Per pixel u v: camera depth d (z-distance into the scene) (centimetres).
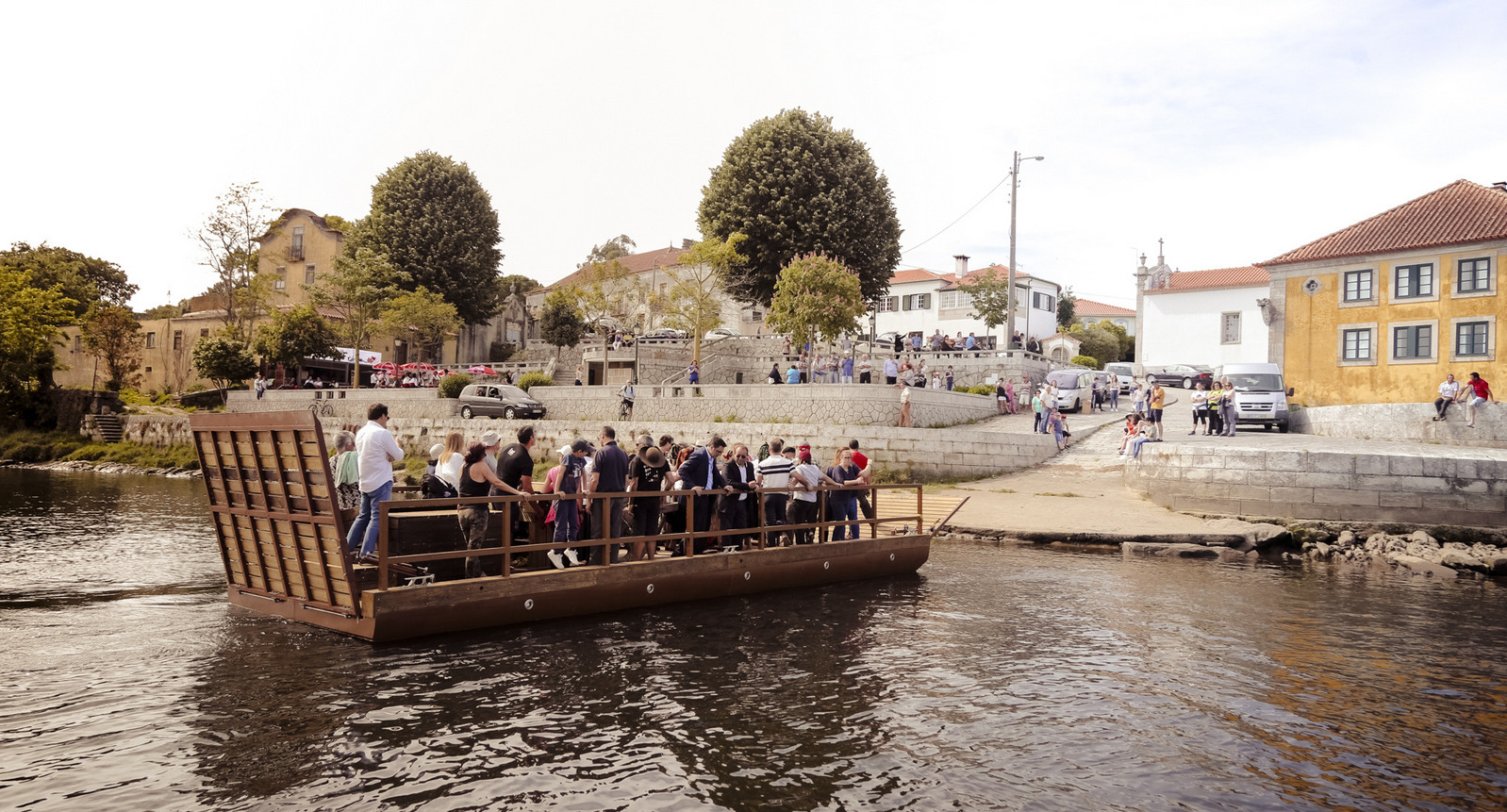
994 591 1420
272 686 862
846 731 779
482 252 5966
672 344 4650
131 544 1811
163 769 667
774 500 1458
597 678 915
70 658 941
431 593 1016
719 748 734
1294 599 1388
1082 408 3756
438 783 654
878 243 4884
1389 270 3841
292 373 5212
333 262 6091
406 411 4041
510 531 1116
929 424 3114
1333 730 801
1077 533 1923
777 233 4675
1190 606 1320
